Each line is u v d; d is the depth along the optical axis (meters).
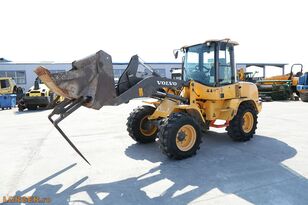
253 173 4.09
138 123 5.83
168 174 4.12
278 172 4.12
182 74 6.34
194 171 4.22
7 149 5.88
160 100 5.14
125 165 4.58
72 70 3.76
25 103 14.55
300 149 5.37
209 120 5.67
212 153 5.14
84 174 4.23
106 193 3.53
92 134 7.24
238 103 5.78
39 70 3.53
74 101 3.96
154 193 3.49
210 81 5.60
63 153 5.43
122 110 13.52
